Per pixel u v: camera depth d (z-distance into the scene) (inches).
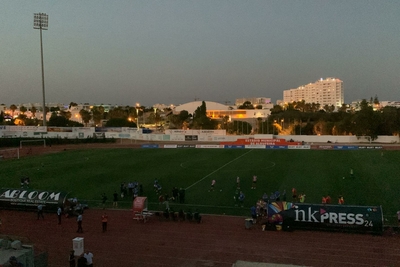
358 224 879.7
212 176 1754.4
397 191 1334.9
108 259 751.7
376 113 3444.9
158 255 773.3
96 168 2046.0
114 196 1269.7
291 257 745.6
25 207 1157.1
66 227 995.9
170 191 1454.2
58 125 4670.3
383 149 2780.5
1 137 3663.9
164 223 1030.4
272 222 938.7
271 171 1851.6
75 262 721.6
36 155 2714.1
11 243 519.5
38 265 549.3
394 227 917.8
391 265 695.1
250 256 756.0
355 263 707.4
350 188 1403.8
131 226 1003.9
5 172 1937.7
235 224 1006.4
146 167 2068.2
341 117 5182.1
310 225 914.7
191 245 834.2
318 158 2308.1
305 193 1352.1
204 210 1173.1
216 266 708.7
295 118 5369.1
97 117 6151.6
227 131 4623.5
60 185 1588.3
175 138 3868.1
